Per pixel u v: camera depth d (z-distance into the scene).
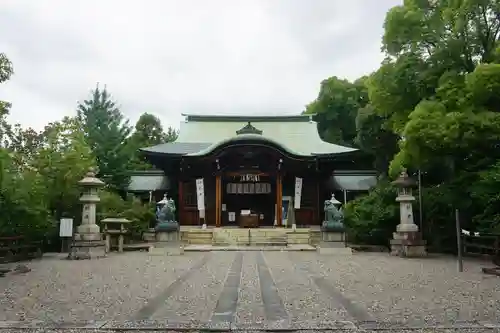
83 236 21.09
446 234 23.28
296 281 13.14
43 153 26.22
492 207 19.75
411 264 18.02
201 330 7.40
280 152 36.50
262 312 8.80
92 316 8.46
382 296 10.56
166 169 40.47
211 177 39.34
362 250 25.88
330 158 38.12
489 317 8.24
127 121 43.53
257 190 39.62
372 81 24.64
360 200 28.41
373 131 38.38
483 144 19.64
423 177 26.70
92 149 37.44
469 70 22.22
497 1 20.42
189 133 45.19
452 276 14.20
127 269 16.42
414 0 23.47
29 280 13.49
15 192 20.12
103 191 31.14
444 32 22.42
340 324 7.74
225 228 34.47
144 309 9.12
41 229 21.50
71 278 13.93
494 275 14.38
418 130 18.77
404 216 22.42
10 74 20.31
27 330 7.37
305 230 31.73
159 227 23.50
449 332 7.18
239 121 47.34
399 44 23.62
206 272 15.44
